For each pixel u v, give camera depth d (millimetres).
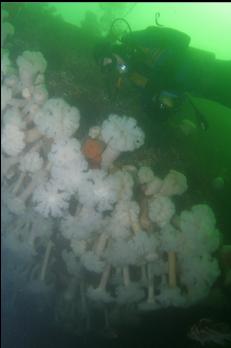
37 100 961
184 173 1284
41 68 990
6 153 915
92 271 1022
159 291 1030
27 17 1434
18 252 942
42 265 1010
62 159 870
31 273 1032
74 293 1059
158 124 1295
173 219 1017
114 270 1011
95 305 1085
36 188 913
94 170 905
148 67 978
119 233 911
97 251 932
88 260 913
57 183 886
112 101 1229
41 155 983
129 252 905
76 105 1195
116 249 909
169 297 930
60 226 958
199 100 1962
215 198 1355
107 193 879
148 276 989
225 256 1157
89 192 881
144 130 1262
